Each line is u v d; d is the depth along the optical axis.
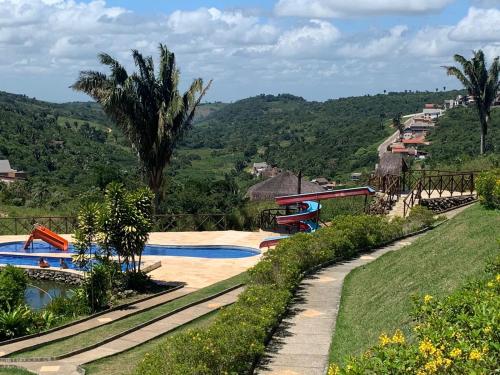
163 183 29.53
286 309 12.85
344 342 10.73
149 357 8.36
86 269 18.20
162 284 18.11
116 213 17.11
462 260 12.16
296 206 30.22
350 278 15.83
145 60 28.19
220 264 21.42
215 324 10.09
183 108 28.38
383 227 20.56
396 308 11.13
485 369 5.36
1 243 26.03
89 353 11.63
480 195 16.78
